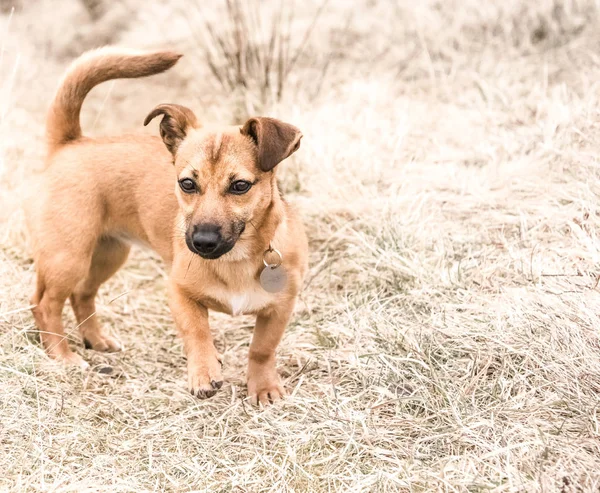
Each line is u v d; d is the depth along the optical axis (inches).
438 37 362.0
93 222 213.6
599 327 183.5
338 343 208.7
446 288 216.8
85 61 215.5
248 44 338.0
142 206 213.2
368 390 187.2
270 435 175.9
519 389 177.8
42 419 179.9
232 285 189.8
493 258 225.5
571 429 164.6
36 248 212.4
